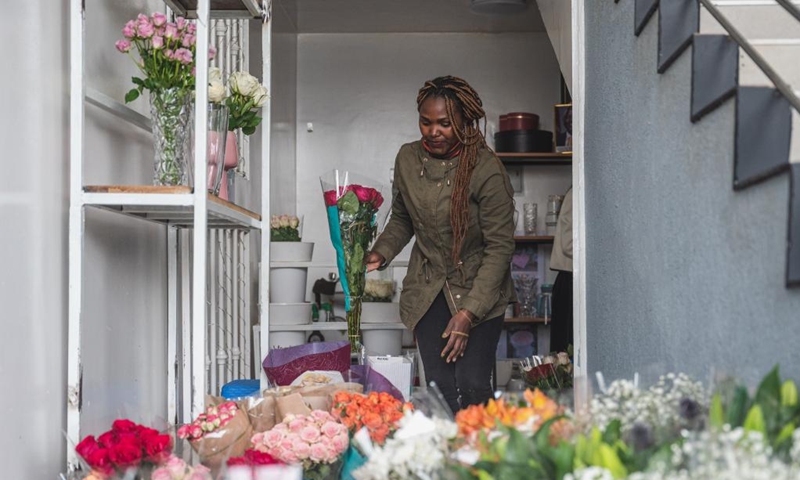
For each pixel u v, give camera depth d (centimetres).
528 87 680
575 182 307
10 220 196
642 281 237
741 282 170
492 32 682
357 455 201
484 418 154
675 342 209
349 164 674
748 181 164
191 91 235
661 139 220
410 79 680
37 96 211
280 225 495
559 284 502
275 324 476
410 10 627
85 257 240
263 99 288
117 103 243
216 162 243
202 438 203
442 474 145
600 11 283
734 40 179
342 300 592
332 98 677
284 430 204
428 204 293
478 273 291
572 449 132
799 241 146
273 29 590
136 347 280
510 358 649
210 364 389
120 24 274
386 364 284
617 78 262
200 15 218
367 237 309
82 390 233
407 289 305
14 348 197
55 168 221
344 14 633
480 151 294
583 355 303
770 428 130
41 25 214
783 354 151
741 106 169
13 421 196
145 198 215
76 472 204
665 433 141
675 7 216
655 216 225
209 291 389
